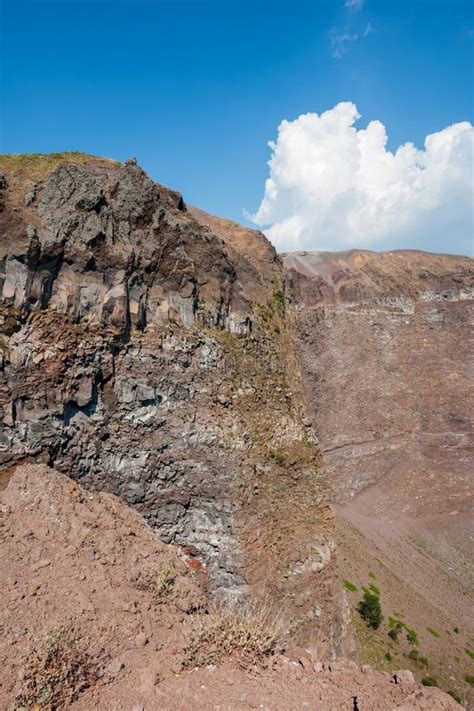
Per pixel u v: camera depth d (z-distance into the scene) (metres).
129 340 16.20
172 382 16.95
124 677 7.71
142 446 15.91
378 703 7.41
